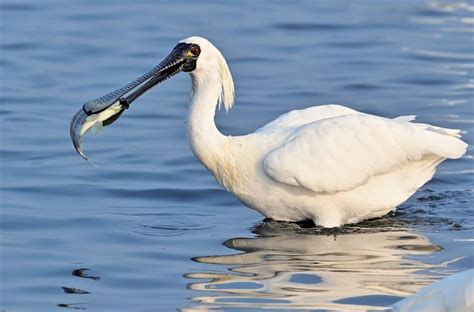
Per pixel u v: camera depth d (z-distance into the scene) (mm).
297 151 15211
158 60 24422
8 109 21188
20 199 16375
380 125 15312
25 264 13797
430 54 24719
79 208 16062
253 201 15703
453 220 15625
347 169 15211
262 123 20266
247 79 23062
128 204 16328
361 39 26047
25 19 27766
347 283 13039
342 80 22906
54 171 17719
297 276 13344
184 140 19484
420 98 21734
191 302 12523
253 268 13625
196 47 15523
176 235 15000
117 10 28641
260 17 28031
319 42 25906
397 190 15578
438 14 28078
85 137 19531
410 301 10719
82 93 22219
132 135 19734
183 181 17422
